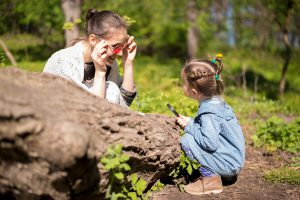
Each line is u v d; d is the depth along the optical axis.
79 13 10.46
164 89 9.46
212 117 3.16
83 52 3.27
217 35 24.30
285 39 11.55
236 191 3.30
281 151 4.64
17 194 2.14
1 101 1.83
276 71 18.41
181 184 3.27
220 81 3.34
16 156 1.94
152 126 2.87
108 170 2.32
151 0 17.36
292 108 8.20
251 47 25.28
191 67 3.32
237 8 18.94
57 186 2.02
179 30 18.56
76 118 2.12
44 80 2.33
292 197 3.25
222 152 3.18
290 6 11.14
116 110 2.54
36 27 15.59
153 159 2.79
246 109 7.21
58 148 1.85
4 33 14.42
